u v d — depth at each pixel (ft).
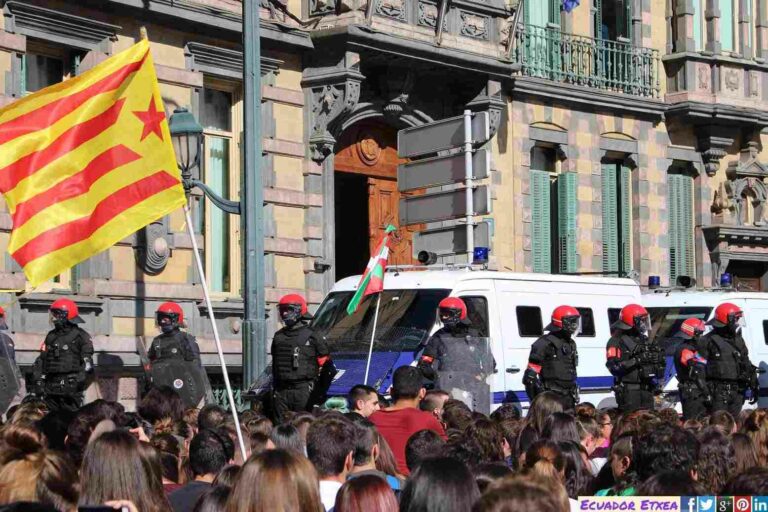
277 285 92.22
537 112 110.32
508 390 72.18
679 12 120.78
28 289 76.74
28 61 79.71
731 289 92.27
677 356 75.36
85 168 42.27
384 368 67.97
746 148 124.88
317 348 64.13
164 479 35.27
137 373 83.10
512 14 103.30
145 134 42.75
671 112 119.44
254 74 70.54
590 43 114.62
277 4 91.45
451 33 99.30
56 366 67.56
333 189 95.55
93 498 25.73
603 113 115.34
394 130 102.58
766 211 125.70
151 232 84.17
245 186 70.28
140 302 83.71
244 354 69.56
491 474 28.78
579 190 113.19
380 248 69.77
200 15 86.99
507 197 107.76
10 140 41.91
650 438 32.19
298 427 40.83
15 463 26.00
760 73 124.98
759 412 42.27
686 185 122.01
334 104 93.50
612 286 80.33
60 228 41.78
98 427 31.89
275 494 23.75
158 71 85.35
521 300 74.38
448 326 66.85
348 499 24.66
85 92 42.45
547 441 34.04
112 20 82.89
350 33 91.76
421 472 23.93
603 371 78.54
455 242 80.02
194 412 49.83
